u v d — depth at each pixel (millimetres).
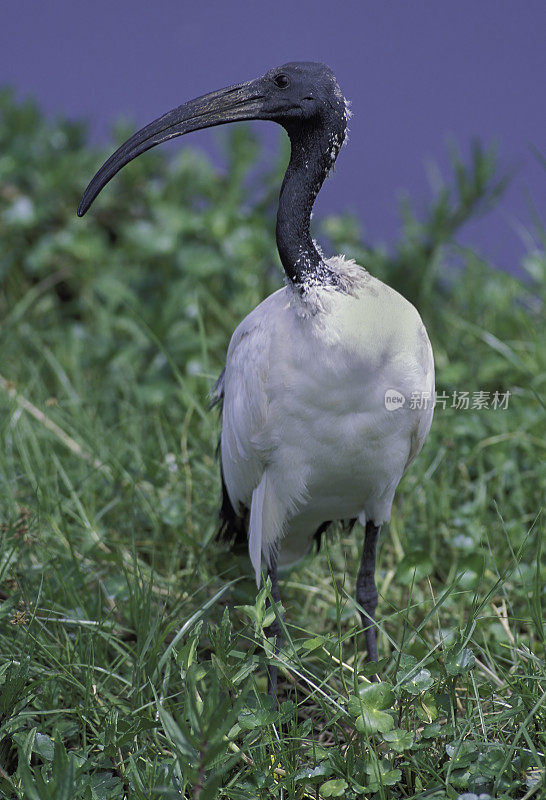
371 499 6617
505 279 11375
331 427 5996
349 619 7547
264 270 11594
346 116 6074
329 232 12297
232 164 12562
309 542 7344
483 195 11766
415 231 11922
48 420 9258
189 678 4910
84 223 12250
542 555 7691
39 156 13336
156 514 8367
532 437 8797
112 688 6297
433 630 7152
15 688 5609
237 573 7656
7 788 5320
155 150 13172
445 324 11148
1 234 12242
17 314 11047
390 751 5539
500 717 5441
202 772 4660
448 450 8844
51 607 6844
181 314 10969
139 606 6742
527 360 9906
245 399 6289
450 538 7945
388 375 5914
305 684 6809
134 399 10141
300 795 5324
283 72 6074
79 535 8078
